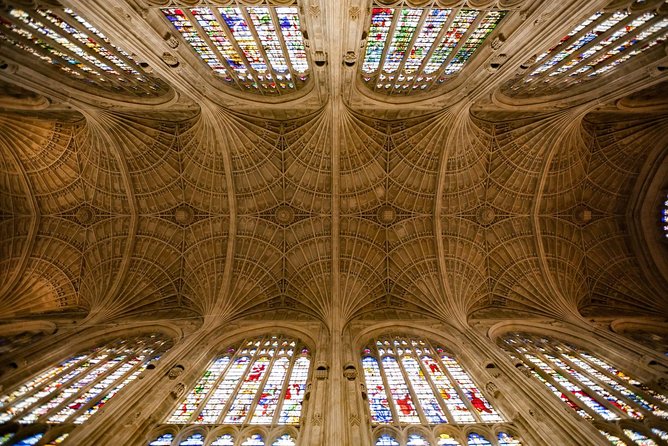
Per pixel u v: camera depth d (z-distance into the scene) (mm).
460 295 21562
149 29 13203
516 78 17422
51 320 19562
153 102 18438
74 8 10898
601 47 14703
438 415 13555
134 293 21688
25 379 14055
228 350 18953
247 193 22156
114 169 21078
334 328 18906
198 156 21156
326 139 20500
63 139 20297
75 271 21828
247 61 17016
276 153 21375
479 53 15953
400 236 22734
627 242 22469
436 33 15062
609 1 10758
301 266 22609
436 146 20797
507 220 22578
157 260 22422
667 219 21172
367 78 18484
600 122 20359
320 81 17219
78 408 13133
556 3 11500
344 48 14609
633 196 22000
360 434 11672
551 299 21438
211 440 12211
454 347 18547
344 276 22078
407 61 17047
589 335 18406
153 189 21859
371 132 20672
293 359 17922
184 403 14398
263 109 19438
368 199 22438
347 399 13555
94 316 19812
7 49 13383
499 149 21172
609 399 13781
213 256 22469
